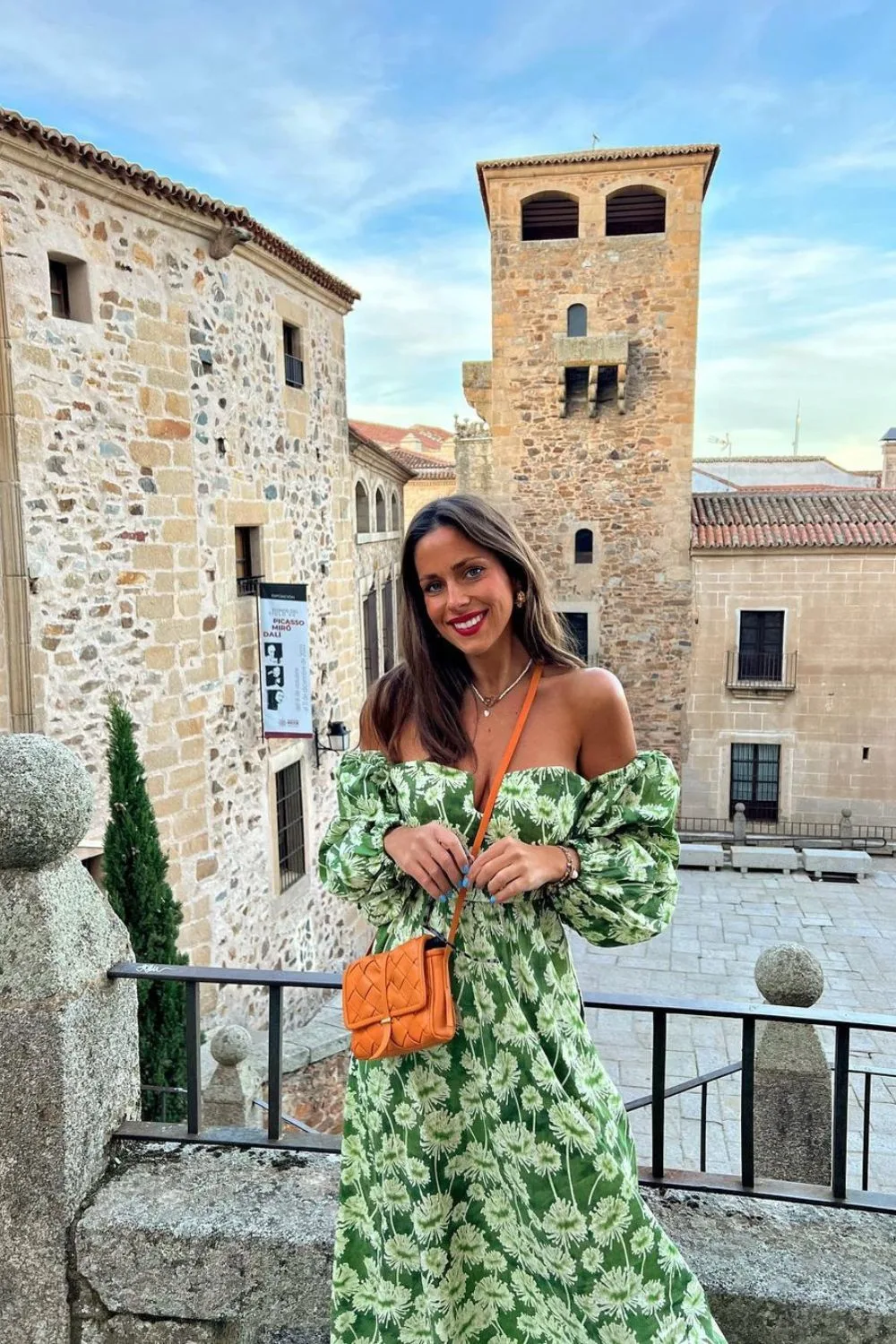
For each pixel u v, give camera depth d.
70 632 7.00
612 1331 1.48
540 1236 1.51
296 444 10.38
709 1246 1.88
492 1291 1.56
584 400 19.00
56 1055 1.98
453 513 1.48
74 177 6.74
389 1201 1.57
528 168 18.00
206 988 8.43
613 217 19.53
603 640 19.44
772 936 13.52
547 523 19.42
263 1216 1.97
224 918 8.77
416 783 1.54
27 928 2.02
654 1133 2.09
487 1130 1.52
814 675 18.42
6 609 6.62
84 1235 1.99
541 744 1.50
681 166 17.59
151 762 7.80
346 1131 1.67
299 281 10.16
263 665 9.29
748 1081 2.02
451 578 1.49
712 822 19.27
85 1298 2.01
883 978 12.15
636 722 19.47
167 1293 1.96
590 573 19.33
